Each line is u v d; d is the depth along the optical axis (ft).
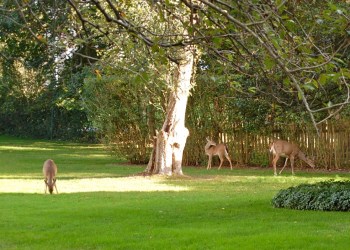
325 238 36.01
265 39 17.48
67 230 41.52
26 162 113.91
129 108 106.22
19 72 78.79
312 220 43.60
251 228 40.37
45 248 36.27
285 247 34.06
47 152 141.79
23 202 56.18
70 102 123.24
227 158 98.43
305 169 96.63
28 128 193.88
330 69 18.33
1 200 57.93
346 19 18.93
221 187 70.64
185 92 83.25
